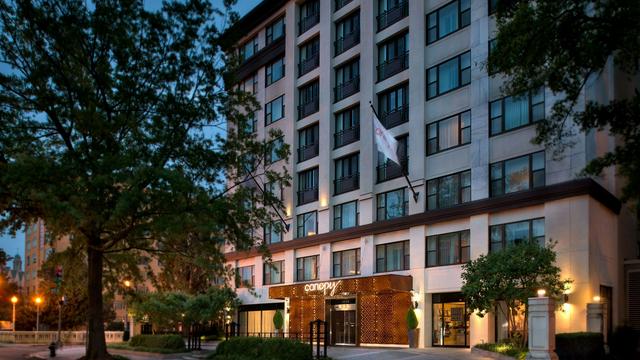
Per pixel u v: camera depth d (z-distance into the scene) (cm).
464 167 3172
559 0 1855
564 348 2298
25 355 3509
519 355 2227
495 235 2961
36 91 2247
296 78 4628
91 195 1998
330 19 4275
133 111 2380
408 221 3412
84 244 2531
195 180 2417
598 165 1933
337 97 4203
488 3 3128
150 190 2141
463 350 2898
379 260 3669
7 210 2328
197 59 2445
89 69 2317
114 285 2844
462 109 3219
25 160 2000
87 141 2369
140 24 2358
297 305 4116
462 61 3259
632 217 3011
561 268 2630
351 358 2556
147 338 3616
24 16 2214
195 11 2409
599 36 1847
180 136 2361
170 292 3741
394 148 3259
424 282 3288
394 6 3769
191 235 2397
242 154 2558
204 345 3944
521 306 2703
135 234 2339
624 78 2944
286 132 4641
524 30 1894
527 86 2080
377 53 3869
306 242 4269
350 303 3650
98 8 2250
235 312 4869
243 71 5250
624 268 2869
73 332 5422
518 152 2900
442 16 3412
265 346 2502
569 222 2633
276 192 4662
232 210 2412
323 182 4200
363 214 3819
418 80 3488
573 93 2017
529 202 2784
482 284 2378
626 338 2625
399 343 3312
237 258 5122
